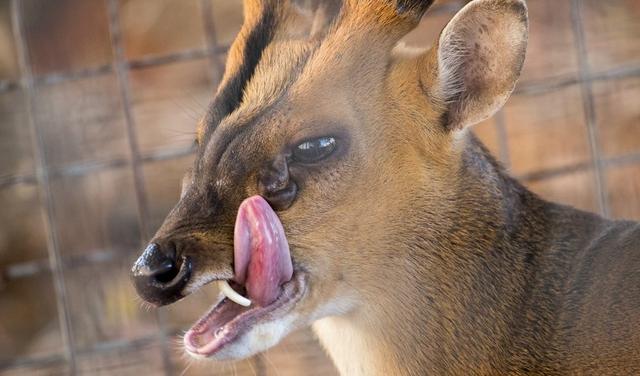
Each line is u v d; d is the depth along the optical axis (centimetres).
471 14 880
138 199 1377
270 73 901
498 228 926
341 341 943
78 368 1405
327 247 875
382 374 928
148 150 1586
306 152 872
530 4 1574
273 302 860
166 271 831
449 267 905
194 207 855
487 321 915
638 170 1484
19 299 1572
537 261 938
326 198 873
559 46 1553
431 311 908
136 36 1719
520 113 1526
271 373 1368
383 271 895
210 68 1588
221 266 843
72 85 1606
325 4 941
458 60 891
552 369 911
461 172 911
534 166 1520
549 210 966
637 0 1570
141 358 1426
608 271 923
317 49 908
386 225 890
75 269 1532
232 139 870
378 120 891
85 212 1568
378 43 909
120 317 1510
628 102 1520
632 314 899
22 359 1439
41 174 1396
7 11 1708
